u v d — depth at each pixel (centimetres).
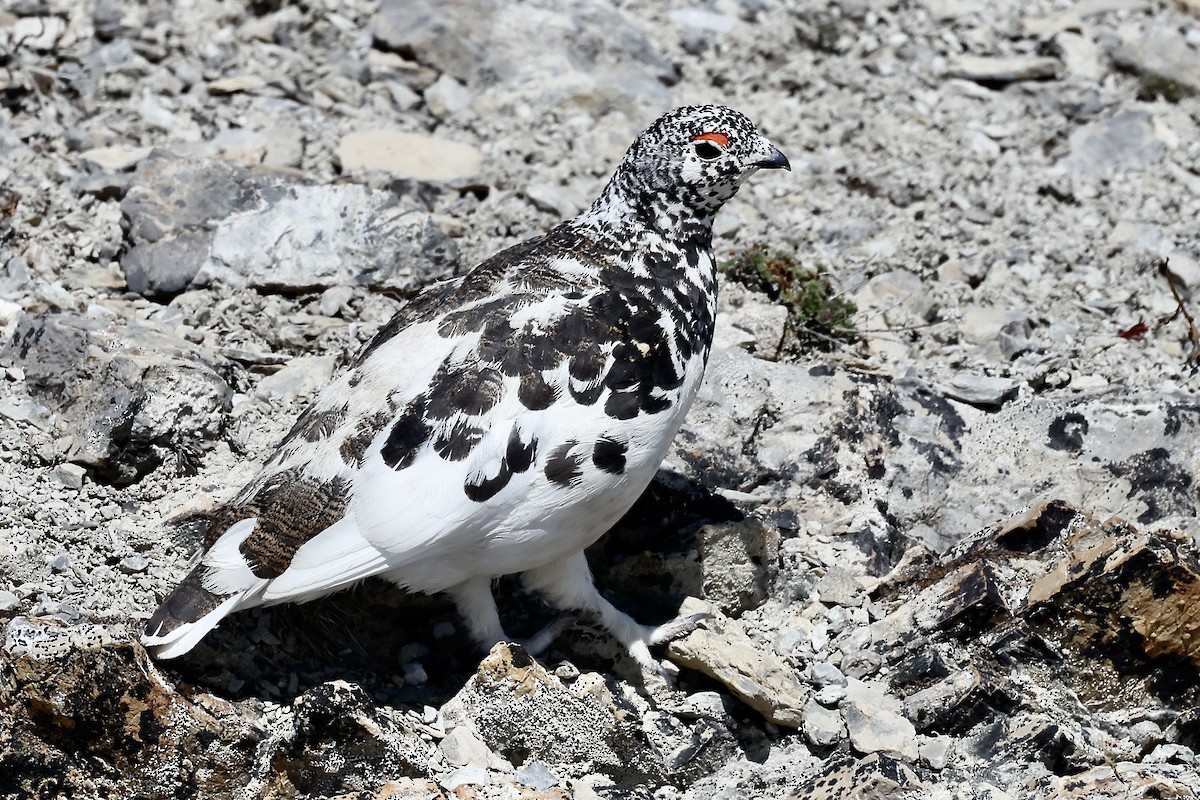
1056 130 1584
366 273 1221
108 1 1594
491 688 859
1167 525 1061
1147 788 829
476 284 895
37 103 1447
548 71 1573
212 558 810
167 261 1198
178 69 1521
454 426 816
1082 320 1309
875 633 952
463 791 794
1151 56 1692
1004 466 1101
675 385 862
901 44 1698
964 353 1244
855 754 881
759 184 1471
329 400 865
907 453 1095
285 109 1482
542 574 898
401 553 812
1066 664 936
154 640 790
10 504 930
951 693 903
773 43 1680
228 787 819
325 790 816
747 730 904
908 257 1373
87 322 1067
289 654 891
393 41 1591
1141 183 1527
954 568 982
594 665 932
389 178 1349
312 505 816
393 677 913
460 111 1537
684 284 897
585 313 852
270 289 1205
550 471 821
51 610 861
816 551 1016
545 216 1354
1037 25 1758
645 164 901
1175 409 1097
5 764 794
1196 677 931
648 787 875
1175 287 1339
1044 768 870
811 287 1239
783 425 1089
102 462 973
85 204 1283
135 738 805
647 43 1647
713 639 909
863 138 1555
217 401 1018
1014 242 1409
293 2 1650
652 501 991
